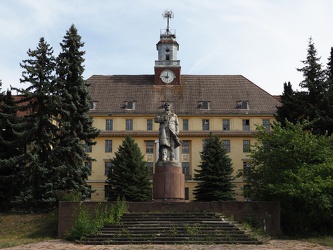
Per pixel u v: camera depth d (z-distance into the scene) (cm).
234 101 6656
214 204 2823
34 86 3669
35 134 3622
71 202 2848
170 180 2873
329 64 4406
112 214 2622
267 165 3002
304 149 2900
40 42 3794
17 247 2281
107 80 6988
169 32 7238
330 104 3950
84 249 2119
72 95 3844
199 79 7025
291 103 4262
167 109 3064
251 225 2745
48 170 3519
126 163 5144
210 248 2102
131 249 2069
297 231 2902
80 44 3947
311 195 2712
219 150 5228
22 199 3428
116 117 6481
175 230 2423
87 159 3919
